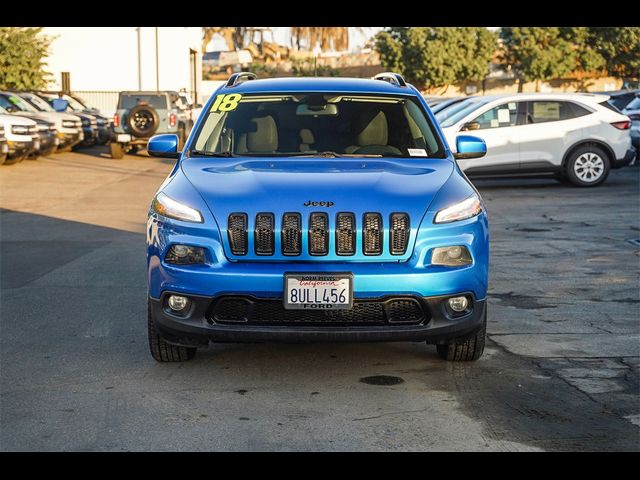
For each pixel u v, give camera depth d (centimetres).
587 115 1673
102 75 3994
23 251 1034
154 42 3991
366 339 502
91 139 2819
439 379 535
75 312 723
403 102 659
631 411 475
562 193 1606
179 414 471
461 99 2006
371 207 514
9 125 2084
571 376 541
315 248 509
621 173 1995
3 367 563
